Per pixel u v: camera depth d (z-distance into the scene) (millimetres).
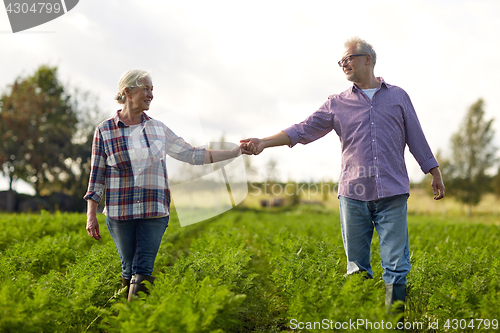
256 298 4180
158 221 3871
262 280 5184
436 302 3568
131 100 3781
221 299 3018
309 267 4285
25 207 32656
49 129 38719
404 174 3795
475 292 3684
